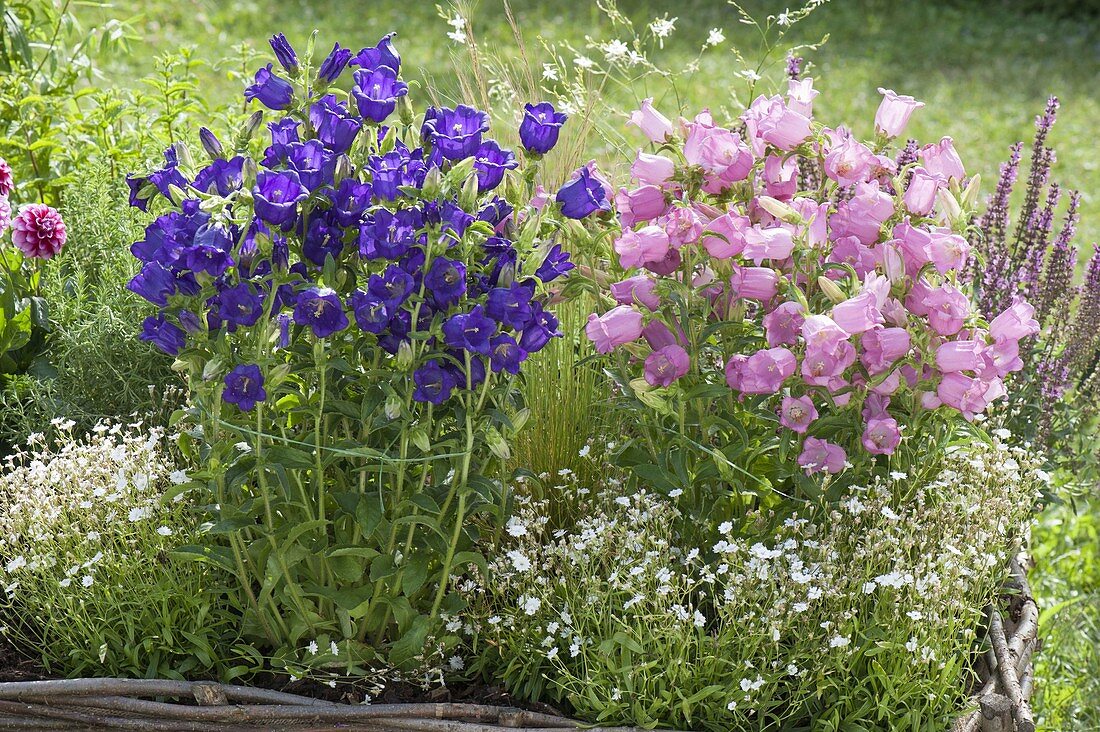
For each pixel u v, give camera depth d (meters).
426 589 2.33
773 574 2.22
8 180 3.05
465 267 1.92
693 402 2.26
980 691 2.30
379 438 2.10
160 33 8.28
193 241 1.86
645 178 2.24
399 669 2.26
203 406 2.06
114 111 3.63
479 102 3.12
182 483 2.17
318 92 2.06
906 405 2.26
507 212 2.09
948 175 2.34
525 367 2.64
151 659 2.24
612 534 2.30
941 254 2.07
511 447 2.53
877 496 2.26
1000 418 2.84
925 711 2.18
